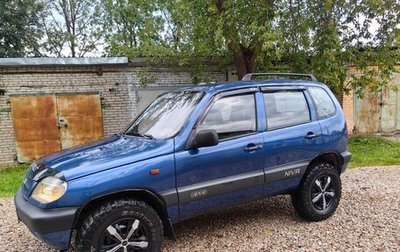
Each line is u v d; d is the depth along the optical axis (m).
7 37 20.14
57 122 11.05
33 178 3.28
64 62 10.64
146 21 19.36
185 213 3.49
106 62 11.05
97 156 3.29
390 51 10.40
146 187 3.24
